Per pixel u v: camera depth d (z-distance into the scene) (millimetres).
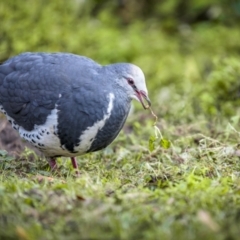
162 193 9273
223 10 21266
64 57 10938
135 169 11234
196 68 18281
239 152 11578
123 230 8117
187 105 14672
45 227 8383
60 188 9547
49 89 10547
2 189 9219
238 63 15805
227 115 14539
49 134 10609
